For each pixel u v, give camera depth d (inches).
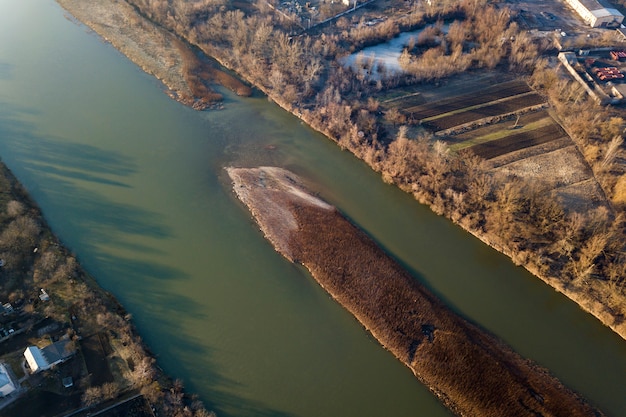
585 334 3403.1
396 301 3484.3
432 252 3905.0
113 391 2891.2
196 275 3663.9
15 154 4522.6
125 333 3198.8
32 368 2908.5
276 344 3294.8
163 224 4005.9
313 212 4136.3
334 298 3555.6
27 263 3558.1
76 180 4311.0
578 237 3757.4
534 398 2979.8
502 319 3469.5
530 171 4394.7
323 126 4911.4
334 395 3063.5
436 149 4483.3
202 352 3228.3
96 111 5036.9
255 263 3764.8
